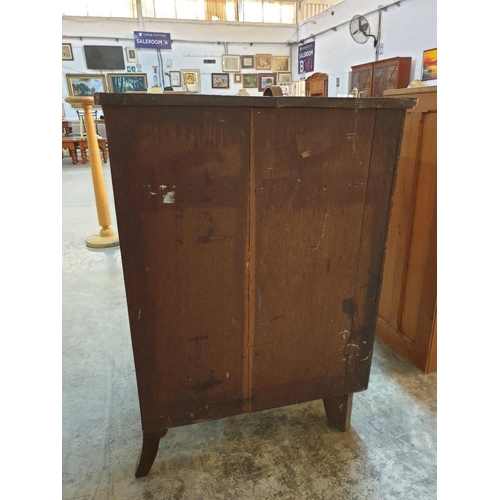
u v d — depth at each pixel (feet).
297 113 2.65
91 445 3.86
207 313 3.04
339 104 2.68
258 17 32.01
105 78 30.12
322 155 2.82
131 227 2.65
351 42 24.71
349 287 3.33
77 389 4.67
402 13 19.74
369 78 21.83
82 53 29.30
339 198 2.99
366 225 3.15
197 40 31.04
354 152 2.89
